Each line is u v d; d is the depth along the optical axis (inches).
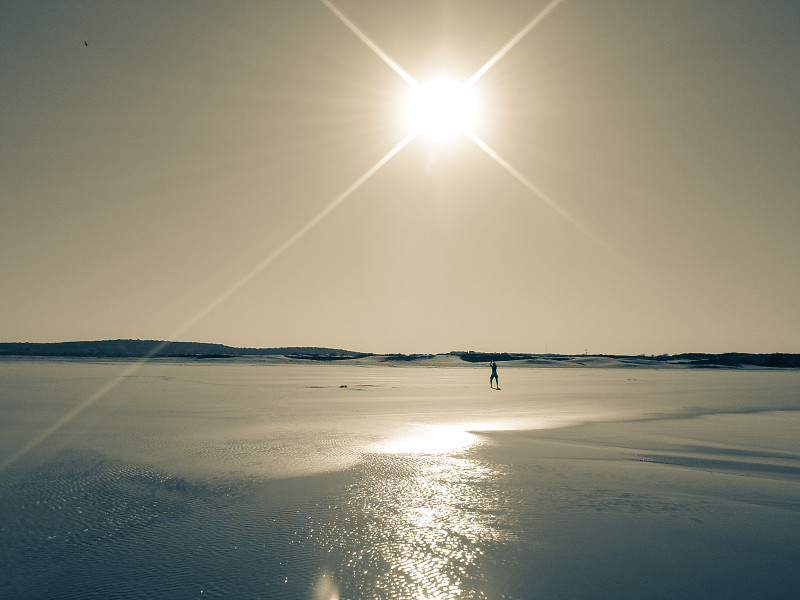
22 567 271.6
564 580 257.8
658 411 1030.4
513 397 1346.0
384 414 935.0
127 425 780.0
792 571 270.8
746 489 434.3
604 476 475.8
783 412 1029.8
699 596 241.6
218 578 257.4
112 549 297.1
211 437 675.4
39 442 637.3
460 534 323.0
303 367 4461.1
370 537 317.1
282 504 385.4
